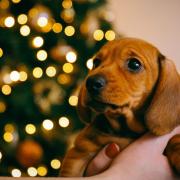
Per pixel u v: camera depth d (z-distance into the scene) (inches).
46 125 31.9
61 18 33.1
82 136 15.3
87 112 15.6
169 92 14.7
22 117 32.1
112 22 35.1
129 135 14.9
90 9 33.4
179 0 42.6
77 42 32.8
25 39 31.8
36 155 32.4
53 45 32.8
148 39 42.9
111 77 14.1
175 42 42.6
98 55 15.3
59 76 32.5
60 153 32.6
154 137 14.6
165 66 14.9
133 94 14.4
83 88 15.1
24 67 31.9
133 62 14.6
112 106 14.1
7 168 32.1
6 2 32.8
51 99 32.6
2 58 31.7
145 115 14.5
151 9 42.9
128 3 43.1
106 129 15.0
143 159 14.2
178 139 14.5
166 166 14.2
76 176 14.9
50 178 12.7
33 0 32.8
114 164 14.2
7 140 31.9
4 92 31.5
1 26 31.8
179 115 14.7
